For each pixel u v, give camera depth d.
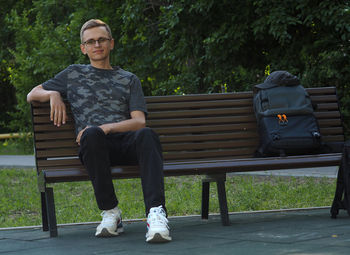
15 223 5.43
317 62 10.56
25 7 21.06
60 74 4.33
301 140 4.58
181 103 4.94
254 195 6.48
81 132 3.95
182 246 3.32
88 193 7.41
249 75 11.83
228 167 4.19
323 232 3.69
